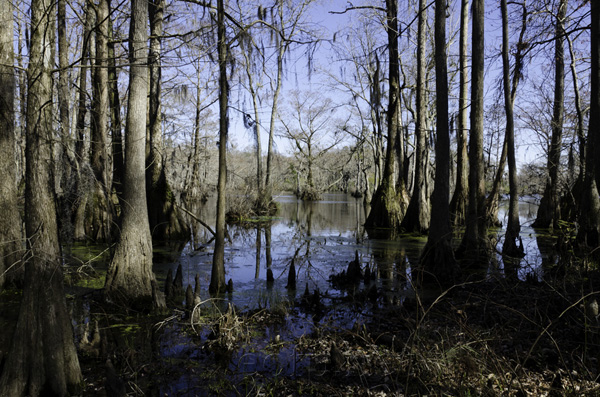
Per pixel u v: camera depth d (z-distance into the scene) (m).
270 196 30.36
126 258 7.84
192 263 12.41
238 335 6.37
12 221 8.55
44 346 4.36
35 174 4.45
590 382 4.44
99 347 5.73
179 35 8.66
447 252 10.05
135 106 7.84
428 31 26.50
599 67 10.03
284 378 5.07
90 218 14.48
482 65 12.22
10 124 8.41
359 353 5.69
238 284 9.83
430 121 32.03
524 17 14.56
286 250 14.94
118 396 4.41
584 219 10.86
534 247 15.13
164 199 16.81
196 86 23.94
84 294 8.53
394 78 21.09
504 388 4.48
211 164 52.25
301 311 7.79
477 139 12.20
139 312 7.58
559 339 5.62
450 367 4.98
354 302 7.97
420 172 19.14
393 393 4.59
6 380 4.23
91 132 14.47
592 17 9.93
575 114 19.88
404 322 6.83
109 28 13.99
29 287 4.36
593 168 10.87
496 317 6.58
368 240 17.48
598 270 8.39
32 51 4.57
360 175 60.94
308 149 54.47
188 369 5.33
